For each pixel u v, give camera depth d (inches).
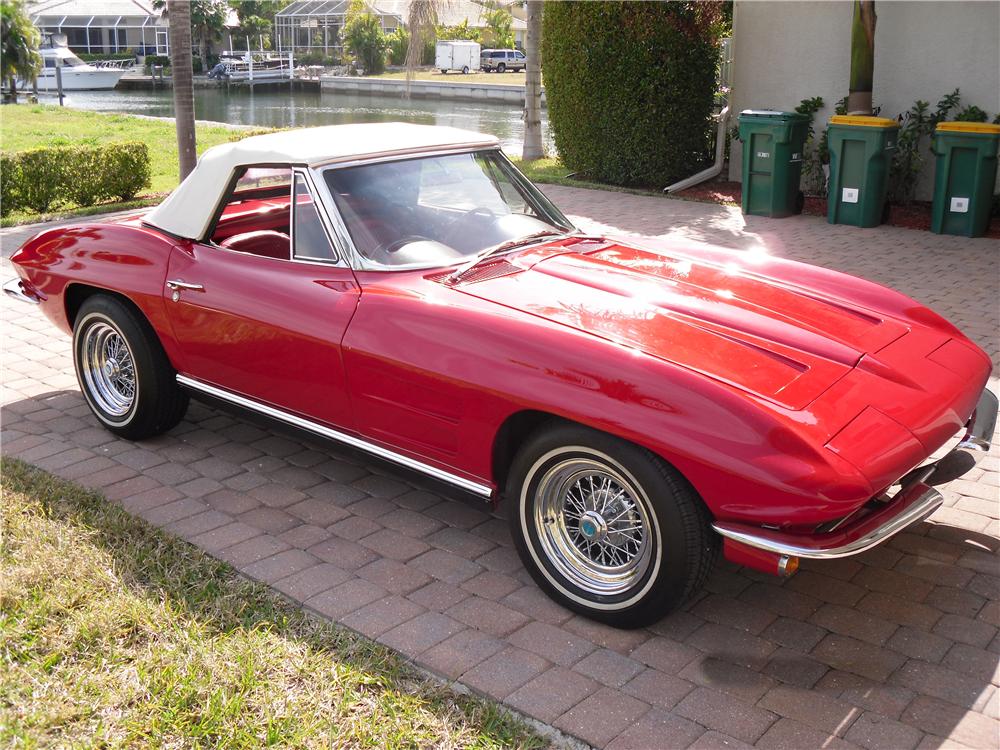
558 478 128.7
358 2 2425.0
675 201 504.7
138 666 114.6
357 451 152.7
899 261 352.2
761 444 109.4
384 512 161.6
